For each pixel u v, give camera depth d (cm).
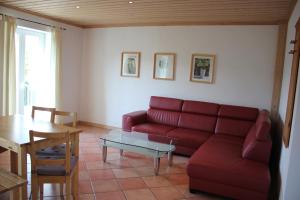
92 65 584
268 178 258
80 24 561
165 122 477
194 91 484
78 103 602
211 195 291
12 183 158
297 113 213
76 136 267
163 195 284
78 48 582
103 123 583
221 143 365
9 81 429
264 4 329
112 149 433
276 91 414
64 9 422
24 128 263
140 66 530
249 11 367
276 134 378
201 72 474
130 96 547
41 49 512
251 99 442
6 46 418
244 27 437
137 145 354
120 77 554
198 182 289
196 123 452
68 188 229
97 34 571
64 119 561
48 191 279
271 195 296
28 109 498
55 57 514
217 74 463
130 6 377
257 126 331
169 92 507
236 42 444
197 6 357
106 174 331
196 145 398
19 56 469
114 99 566
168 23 488
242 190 269
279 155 311
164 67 505
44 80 521
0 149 276
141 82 532
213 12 387
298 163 216
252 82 439
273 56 421
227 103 461
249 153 297
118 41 548
